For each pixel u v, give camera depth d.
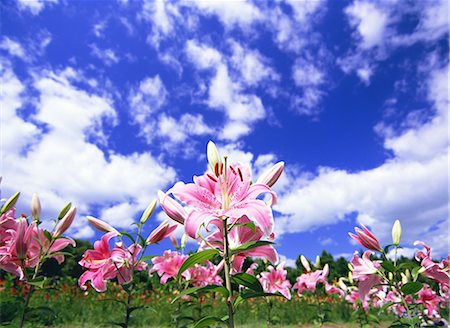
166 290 2.85
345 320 2.32
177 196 0.53
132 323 2.37
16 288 2.33
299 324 2.38
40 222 0.87
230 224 0.55
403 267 0.77
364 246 0.77
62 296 2.86
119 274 0.87
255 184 0.53
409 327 0.73
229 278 0.50
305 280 1.60
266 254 0.59
